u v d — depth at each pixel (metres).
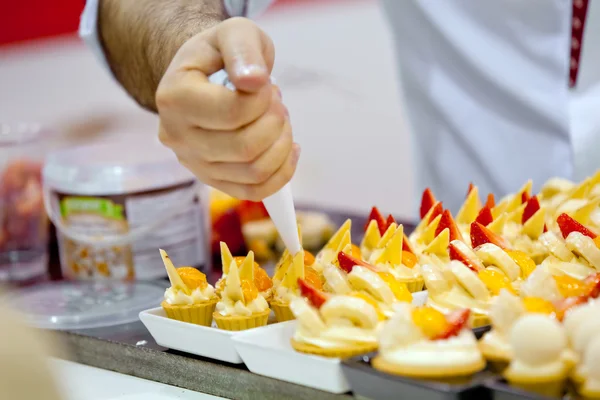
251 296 1.41
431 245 1.54
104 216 1.99
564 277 1.29
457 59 2.40
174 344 1.40
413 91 2.54
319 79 3.93
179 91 1.17
